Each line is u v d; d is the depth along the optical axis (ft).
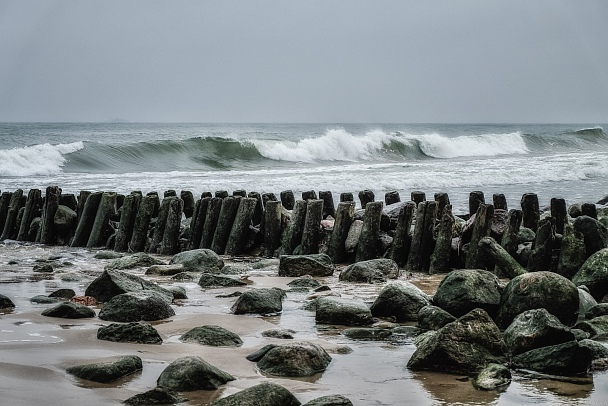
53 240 52.75
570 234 35.53
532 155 163.32
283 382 20.61
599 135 214.07
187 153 124.47
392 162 137.90
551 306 26.91
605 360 22.80
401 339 26.04
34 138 168.35
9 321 27.20
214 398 18.88
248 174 102.06
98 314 28.76
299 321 28.60
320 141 138.51
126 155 117.91
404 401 19.17
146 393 18.44
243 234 46.29
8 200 55.62
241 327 27.30
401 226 41.39
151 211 48.98
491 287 28.71
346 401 17.83
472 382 20.93
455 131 366.84
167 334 25.91
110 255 46.11
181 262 41.01
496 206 45.50
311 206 44.04
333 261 42.88
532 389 20.27
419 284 35.96
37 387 19.19
